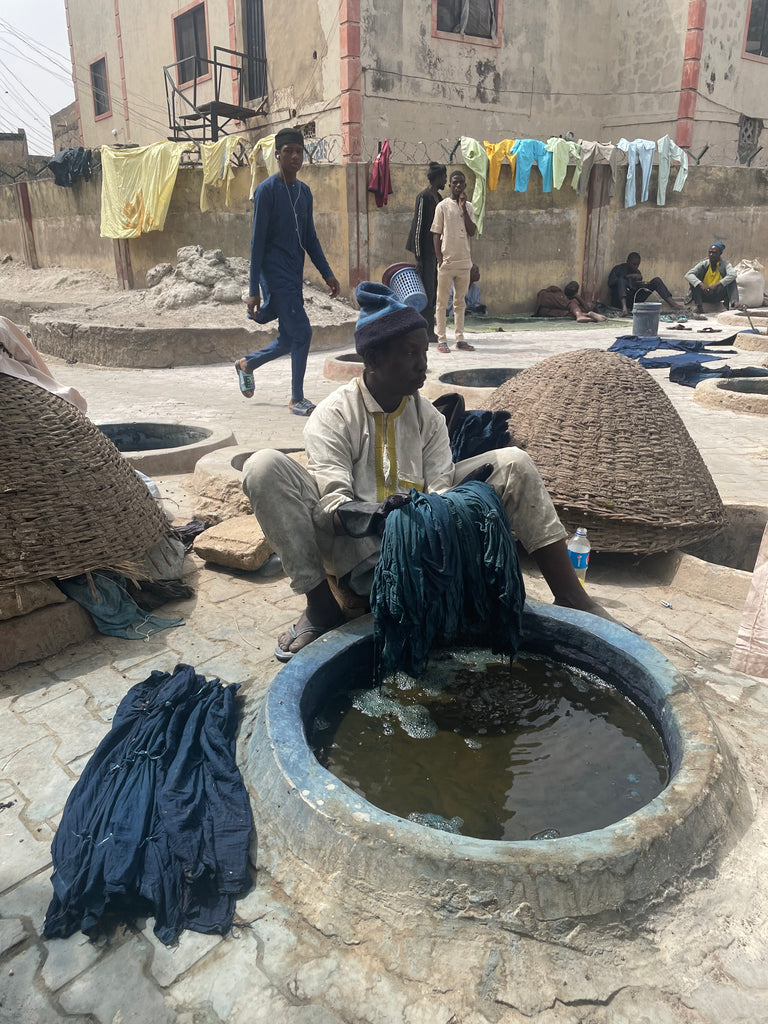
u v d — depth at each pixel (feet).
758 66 66.28
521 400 12.54
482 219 49.32
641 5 61.93
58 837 6.41
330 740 7.54
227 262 43.73
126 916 5.87
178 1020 5.09
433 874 5.44
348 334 40.63
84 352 36.76
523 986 5.12
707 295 51.57
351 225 45.09
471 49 57.52
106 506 10.59
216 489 13.88
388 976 5.24
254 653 9.66
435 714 7.97
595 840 5.58
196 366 35.58
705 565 11.30
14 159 83.51
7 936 5.73
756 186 56.65
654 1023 4.95
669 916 5.53
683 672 9.07
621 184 52.80
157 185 44.65
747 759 7.36
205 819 6.37
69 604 9.94
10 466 9.78
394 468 9.12
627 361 12.34
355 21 51.60
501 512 8.41
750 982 5.19
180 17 67.26
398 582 7.80
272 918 5.72
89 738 8.00
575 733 7.64
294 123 58.70
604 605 10.99
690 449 11.96
